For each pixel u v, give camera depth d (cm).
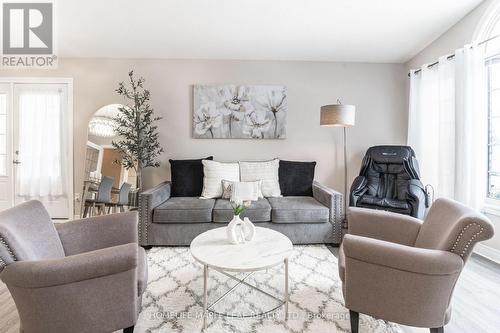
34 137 363
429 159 322
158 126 366
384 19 277
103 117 360
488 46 262
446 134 288
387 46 332
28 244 133
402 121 380
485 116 266
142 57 361
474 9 263
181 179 334
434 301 129
